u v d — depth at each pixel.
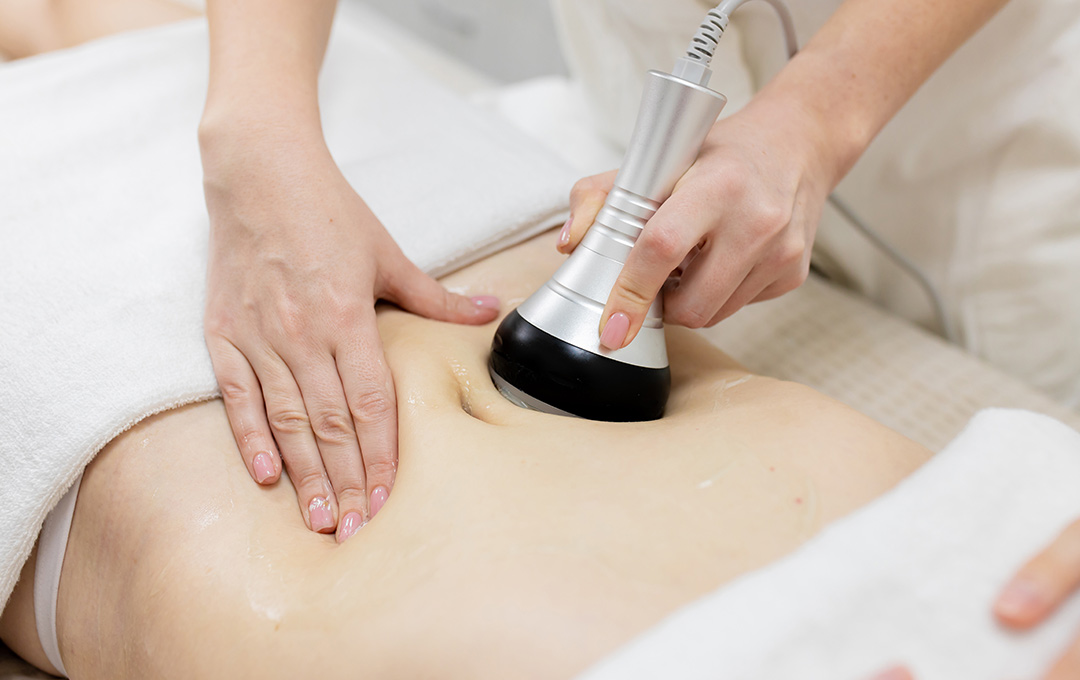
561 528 0.42
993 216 0.99
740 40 0.97
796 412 0.51
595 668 0.33
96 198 0.72
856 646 0.34
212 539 0.51
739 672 0.32
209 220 0.68
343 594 0.44
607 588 0.39
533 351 0.53
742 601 0.34
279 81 0.66
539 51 1.95
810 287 1.10
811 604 0.34
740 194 0.52
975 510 0.38
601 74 1.16
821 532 0.38
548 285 0.54
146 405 0.56
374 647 0.40
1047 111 0.90
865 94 0.63
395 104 0.92
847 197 1.04
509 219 0.75
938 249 1.05
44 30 1.11
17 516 0.54
